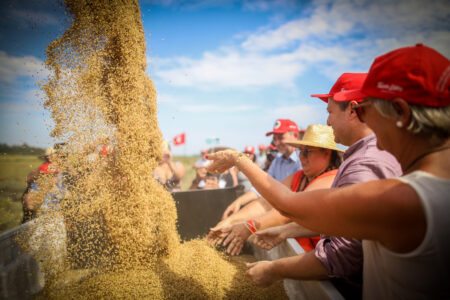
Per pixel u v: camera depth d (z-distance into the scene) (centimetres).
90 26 204
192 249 281
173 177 610
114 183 212
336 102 175
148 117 225
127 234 212
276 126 500
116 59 212
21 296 188
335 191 103
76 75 203
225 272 238
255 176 139
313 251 160
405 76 90
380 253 102
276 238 206
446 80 88
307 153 249
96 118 206
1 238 178
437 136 92
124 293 200
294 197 116
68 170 206
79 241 213
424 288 88
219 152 167
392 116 95
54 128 201
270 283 174
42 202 208
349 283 156
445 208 83
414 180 88
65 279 209
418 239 85
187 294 203
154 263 232
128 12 211
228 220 281
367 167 148
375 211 90
